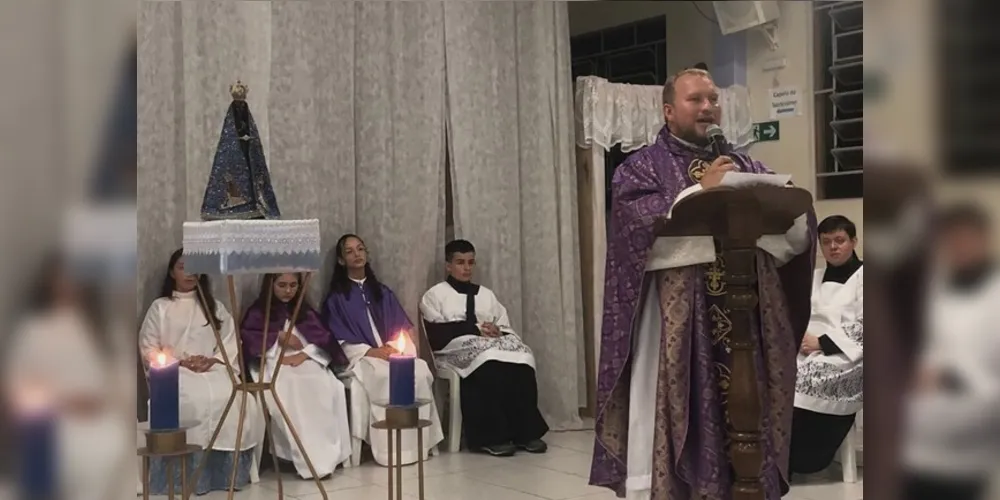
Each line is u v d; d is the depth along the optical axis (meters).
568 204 4.87
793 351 2.36
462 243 4.52
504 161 4.80
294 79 4.21
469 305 4.48
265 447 3.88
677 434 2.28
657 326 2.41
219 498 3.40
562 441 4.53
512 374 4.27
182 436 2.33
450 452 4.28
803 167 4.75
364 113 4.45
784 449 2.34
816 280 3.88
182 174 3.93
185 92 3.92
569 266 4.86
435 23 4.59
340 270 4.26
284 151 4.19
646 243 2.27
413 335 4.39
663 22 5.30
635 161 2.41
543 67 4.86
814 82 4.73
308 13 4.25
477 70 4.71
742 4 4.77
